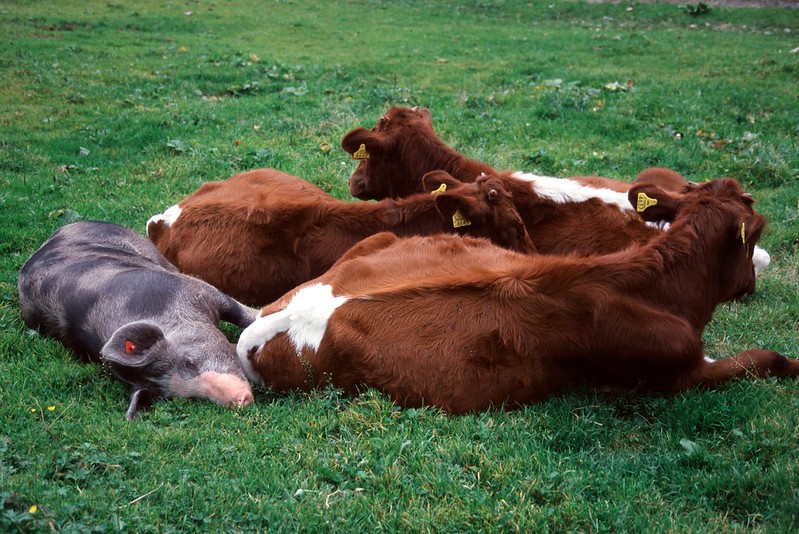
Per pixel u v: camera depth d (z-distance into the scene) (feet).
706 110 37.68
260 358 16.71
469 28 67.72
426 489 13.12
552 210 20.44
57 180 29.78
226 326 20.18
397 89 42.60
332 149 32.71
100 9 68.74
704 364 16.46
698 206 16.78
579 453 14.32
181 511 12.62
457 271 16.40
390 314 15.55
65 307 18.71
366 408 15.11
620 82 44.06
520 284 15.47
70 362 18.16
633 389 16.11
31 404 15.83
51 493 12.59
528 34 64.28
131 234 21.83
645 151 32.48
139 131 35.53
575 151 32.45
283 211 20.25
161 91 43.16
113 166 31.76
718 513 12.93
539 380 15.43
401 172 23.89
